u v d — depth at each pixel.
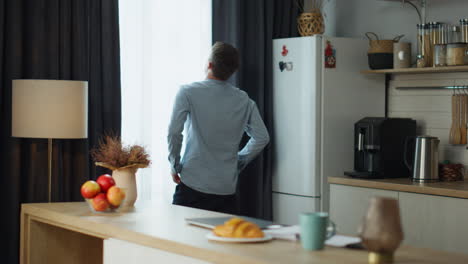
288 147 4.70
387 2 4.76
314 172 4.51
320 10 5.17
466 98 4.20
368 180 4.07
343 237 2.12
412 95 4.61
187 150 3.79
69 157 3.81
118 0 4.02
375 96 4.75
